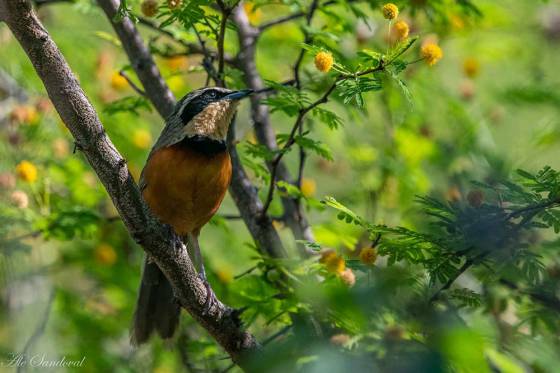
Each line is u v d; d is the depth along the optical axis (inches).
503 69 713.6
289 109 448.8
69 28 663.8
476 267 392.2
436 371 243.9
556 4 677.3
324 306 274.7
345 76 385.4
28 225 536.4
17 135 556.4
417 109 614.2
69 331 578.2
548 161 661.3
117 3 510.6
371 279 374.3
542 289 402.9
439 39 597.3
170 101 518.3
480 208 359.6
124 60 686.5
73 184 584.7
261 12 641.0
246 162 516.1
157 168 440.1
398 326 316.8
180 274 387.5
